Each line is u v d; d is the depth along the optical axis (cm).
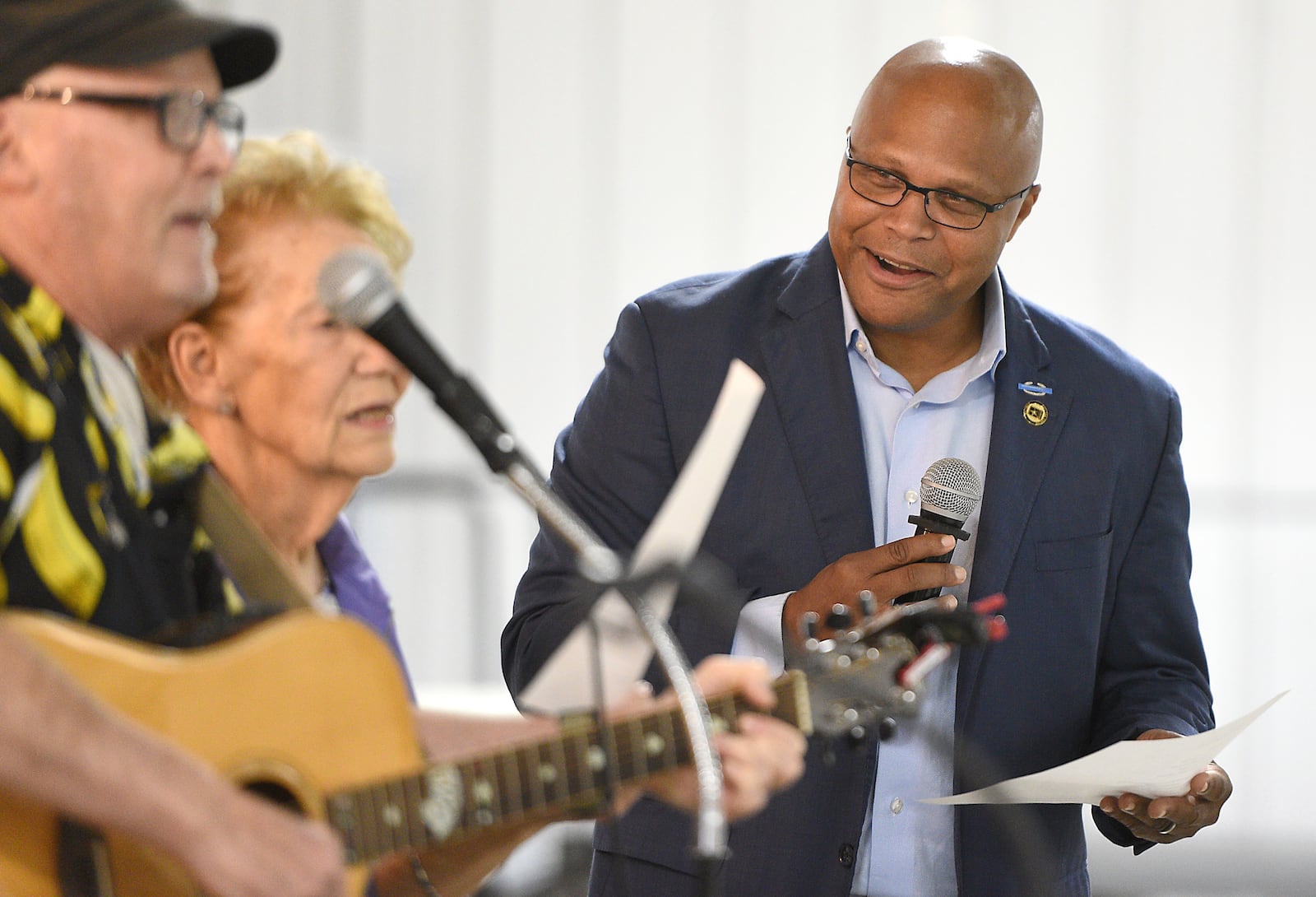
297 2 1104
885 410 447
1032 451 436
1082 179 1059
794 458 432
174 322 283
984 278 426
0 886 243
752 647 410
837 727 308
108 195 259
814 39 1069
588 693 295
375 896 322
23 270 262
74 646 247
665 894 418
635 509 439
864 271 424
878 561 380
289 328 308
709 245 1090
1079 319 1067
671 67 1084
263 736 261
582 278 1103
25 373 250
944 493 389
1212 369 1059
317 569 347
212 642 270
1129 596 452
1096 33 1049
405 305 264
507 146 1100
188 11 273
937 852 421
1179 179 1053
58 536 254
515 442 262
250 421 315
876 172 415
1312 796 1051
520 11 1092
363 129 1104
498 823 282
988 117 412
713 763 250
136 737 229
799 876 411
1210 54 1045
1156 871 1015
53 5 255
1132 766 365
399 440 1130
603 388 456
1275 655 1057
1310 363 1052
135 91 259
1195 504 1064
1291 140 1045
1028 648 425
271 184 316
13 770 221
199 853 228
